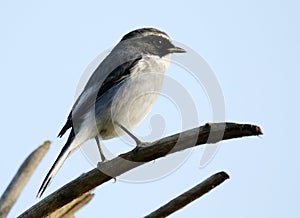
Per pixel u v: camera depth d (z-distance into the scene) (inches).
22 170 222.7
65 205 317.7
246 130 303.9
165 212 284.8
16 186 219.9
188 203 286.4
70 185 318.7
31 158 224.4
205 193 287.3
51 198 314.5
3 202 217.2
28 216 311.7
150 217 284.2
